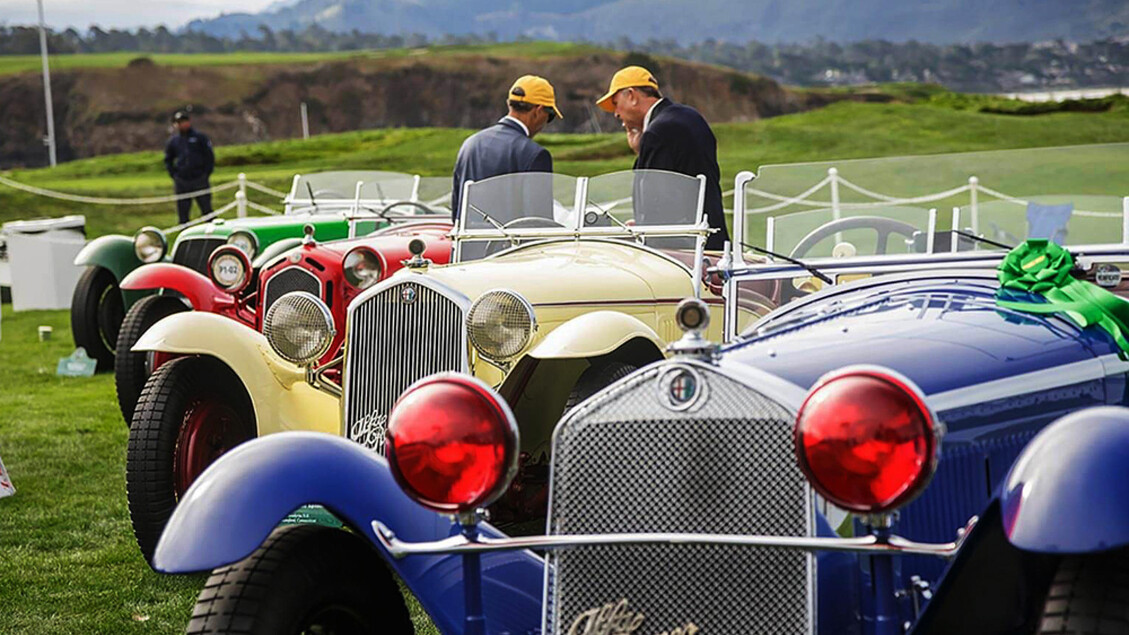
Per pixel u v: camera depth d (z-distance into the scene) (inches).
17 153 5438.0
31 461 334.3
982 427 134.2
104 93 5502.0
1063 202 187.5
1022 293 153.9
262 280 304.3
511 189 271.7
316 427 250.2
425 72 5506.9
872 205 200.1
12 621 212.2
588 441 128.7
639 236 261.3
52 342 582.2
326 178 449.1
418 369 227.8
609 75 5329.7
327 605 136.4
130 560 247.8
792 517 121.7
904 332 142.6
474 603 131.0
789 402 121.9
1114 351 146.4
